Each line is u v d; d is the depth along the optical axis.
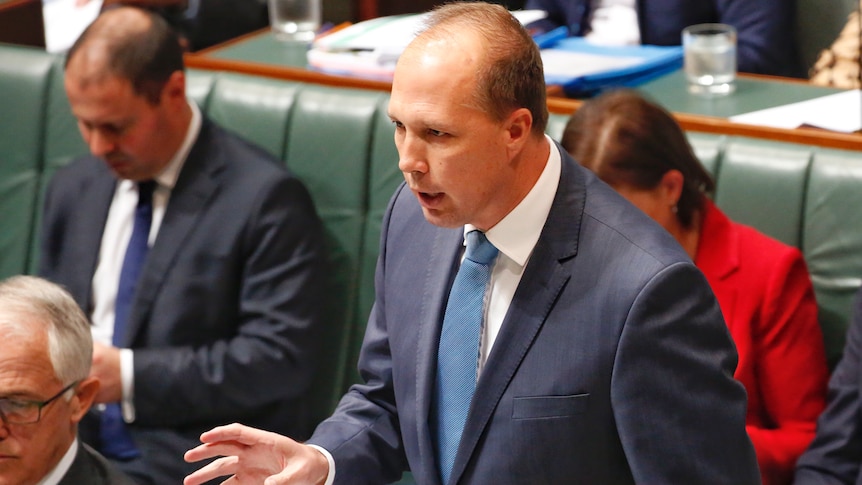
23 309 6.45
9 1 12.86
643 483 5.02
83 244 9.35
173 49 8.79
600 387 5.07
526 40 4.88
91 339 6.75
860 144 7.98
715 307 5.14
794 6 12.01
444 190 4.85
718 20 12.02
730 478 5.11
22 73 10.71
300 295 8.88
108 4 11.92
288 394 8.88
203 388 8.66
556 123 8.73
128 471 8.79
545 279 5.19
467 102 4.67
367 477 6.13
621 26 11.97
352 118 9.39
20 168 10.65
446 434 5.52
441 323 5.57
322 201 9.45
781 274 7.51
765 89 9.72
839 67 10.48
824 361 7.66
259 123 9.73
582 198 5.28
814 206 7.87
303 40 11.61
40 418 6.36
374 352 6.32
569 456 5.17
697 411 5.00
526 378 5.19
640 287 4.95
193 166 9.02
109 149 8.73
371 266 9.27
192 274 8.84
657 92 9.80
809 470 7.29
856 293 7.55
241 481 5.62
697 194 7.46
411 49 4.79
